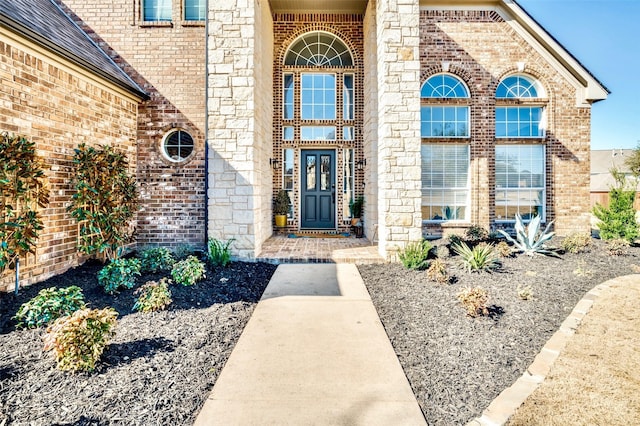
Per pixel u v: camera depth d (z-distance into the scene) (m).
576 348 3.28
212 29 6.92
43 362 2.95
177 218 7.93
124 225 6.83
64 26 6.87
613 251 6.92
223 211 6.96
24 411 2.36
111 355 3.11
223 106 6.93
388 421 2.39
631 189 8.55
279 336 3.73
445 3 9.27
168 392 2.66
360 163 10.05
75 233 5.83
